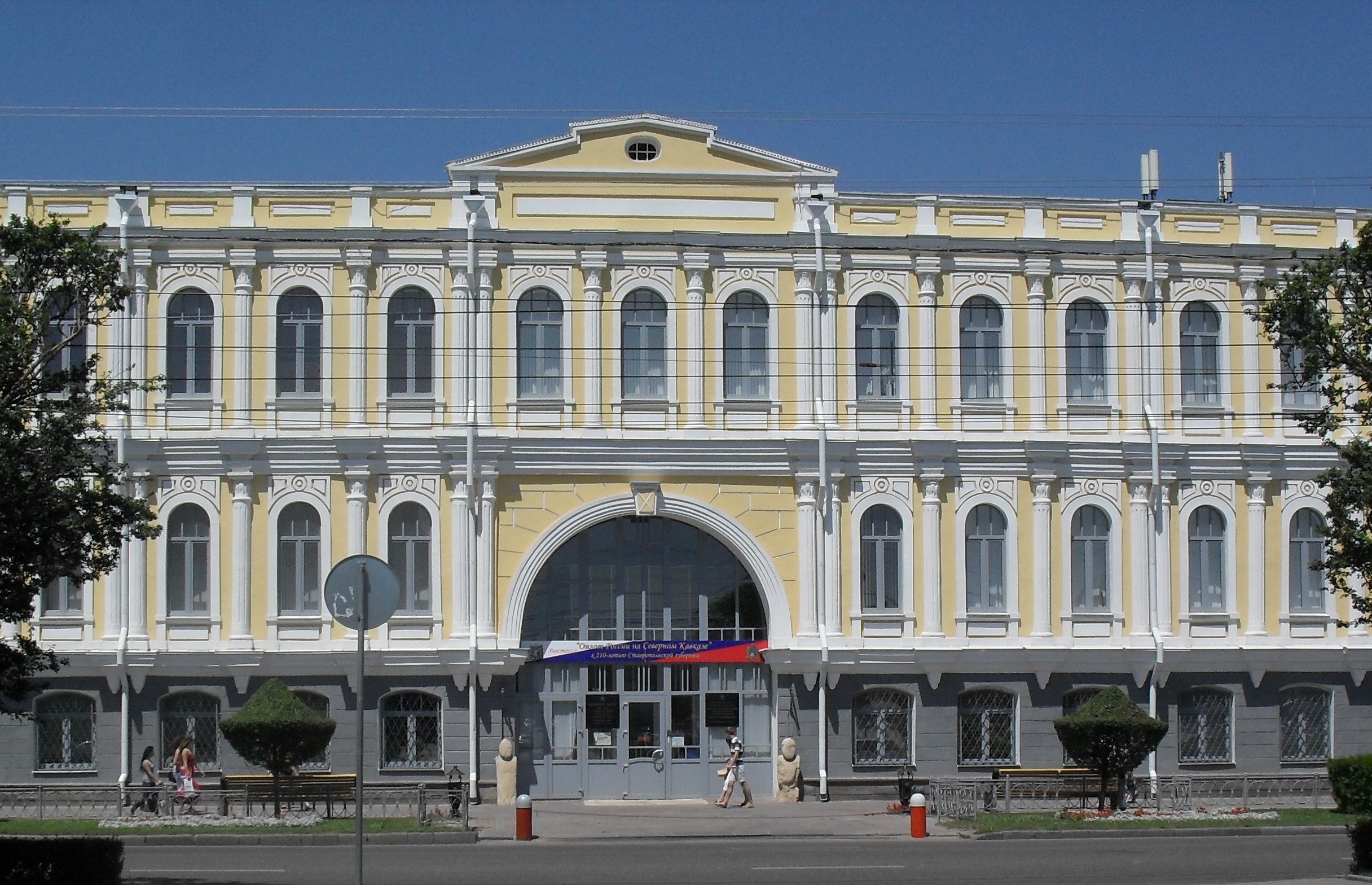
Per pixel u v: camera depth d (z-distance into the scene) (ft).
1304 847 100.42
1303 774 140.46
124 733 130.93
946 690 137.49
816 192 139.33
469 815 122.42
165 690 132.16
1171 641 140.05
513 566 134.72
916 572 137.80
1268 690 141.69
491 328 135.54
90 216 134.00
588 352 135.95
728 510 136.77
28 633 130.31
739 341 138.10
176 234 133.28
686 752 136.67
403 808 122.11
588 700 136.26
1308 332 88.99
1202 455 141.69
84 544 76.69
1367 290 88.53
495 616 134.00
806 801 134.21
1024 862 90.79
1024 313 140.56
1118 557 140.36
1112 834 109.09
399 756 133.08
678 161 138.31
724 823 119.55
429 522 134.62
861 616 136.67
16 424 74.79
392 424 134.72
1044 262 140.56
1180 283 142.82
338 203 135.64
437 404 134.82
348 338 134.62
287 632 132.98
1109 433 141.08
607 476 135.74
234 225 134.41
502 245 135.54
